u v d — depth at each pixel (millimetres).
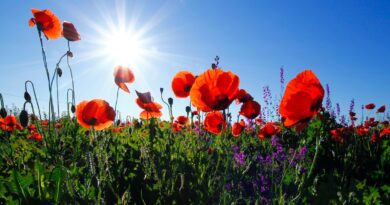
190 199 448
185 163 536
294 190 484
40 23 644
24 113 587
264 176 551
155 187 472
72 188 385
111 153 591
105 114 549
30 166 521
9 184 354
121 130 945
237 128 617
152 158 528
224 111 435
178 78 485
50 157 537
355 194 439
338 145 901
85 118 545
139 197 470
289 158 645
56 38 676
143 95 656
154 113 677
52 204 350
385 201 494
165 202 449
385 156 792
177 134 843
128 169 554
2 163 542
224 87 345
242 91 457
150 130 667
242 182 519
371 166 795
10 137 848
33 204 343
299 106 281
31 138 825
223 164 530
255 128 1057
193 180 483
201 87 346
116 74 611
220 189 451
